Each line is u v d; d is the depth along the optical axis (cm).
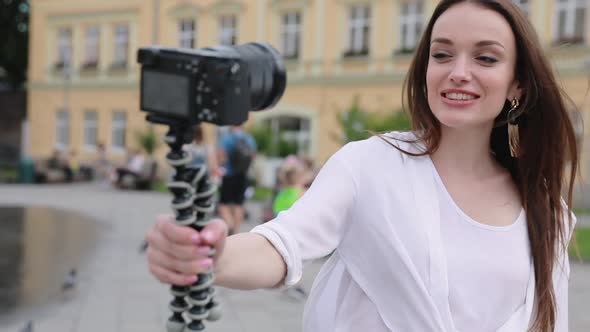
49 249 953
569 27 1933
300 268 140
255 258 132
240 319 570
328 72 2377
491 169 175
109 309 603
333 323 160
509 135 182
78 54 2984
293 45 2466
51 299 641
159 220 107
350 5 2338
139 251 939
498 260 160
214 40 2622
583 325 563
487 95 157
